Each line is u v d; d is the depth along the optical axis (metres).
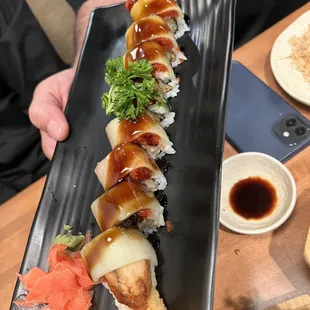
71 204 0.38
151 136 0.37
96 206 0.34
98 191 0.38
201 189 0.34
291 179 0.36
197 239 0.32
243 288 0.34
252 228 0.35
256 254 0.35
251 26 0.59
